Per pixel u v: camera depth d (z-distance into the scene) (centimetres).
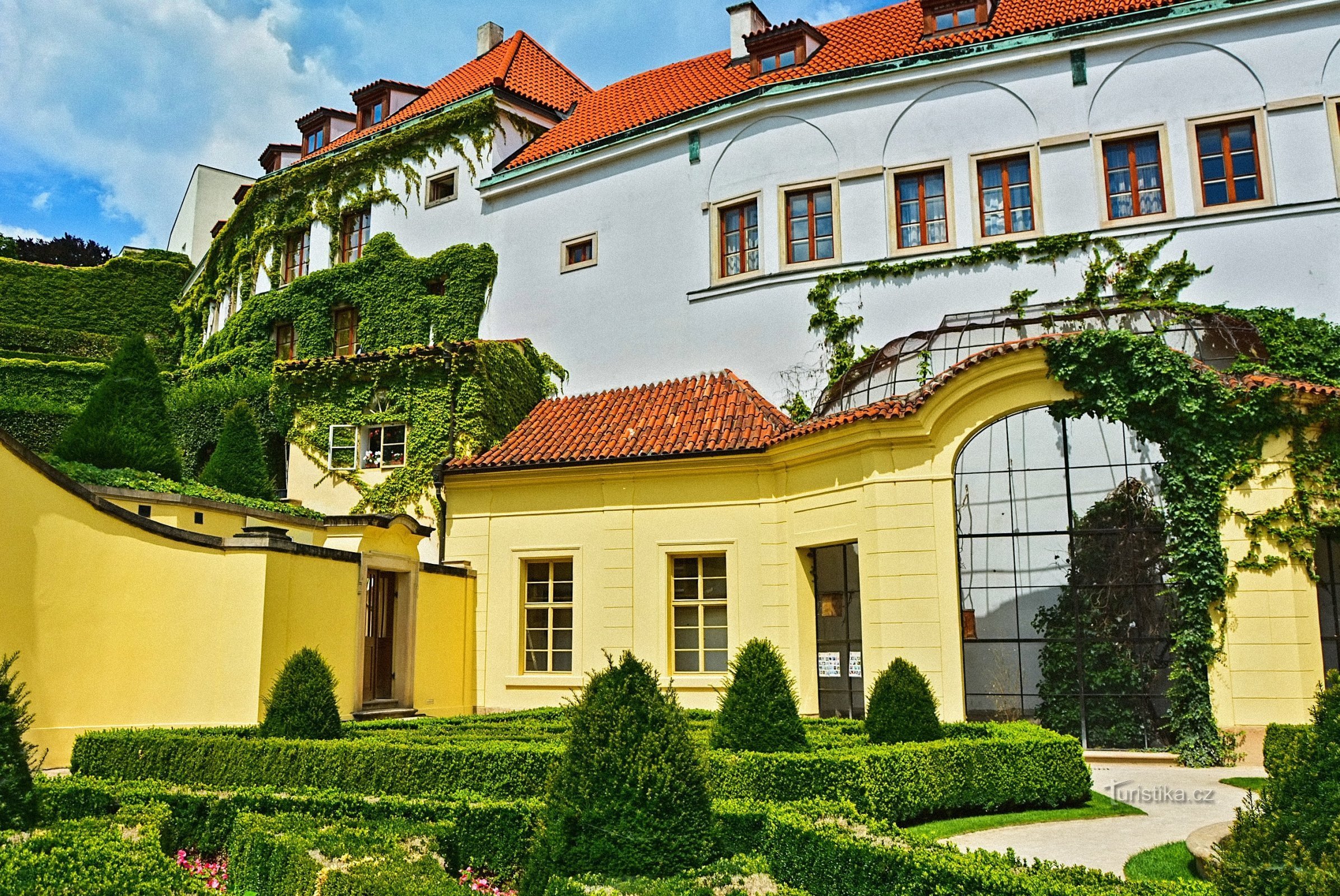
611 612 2106
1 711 853
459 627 2175
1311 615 1572
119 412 2102
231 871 884
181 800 1013
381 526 1930
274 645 1605
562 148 2828
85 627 1481
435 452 2461
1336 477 1595
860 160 2356
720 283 2470
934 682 1667
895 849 727
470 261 2903
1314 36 2073
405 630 1991
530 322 2777
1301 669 1547
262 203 3438
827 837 769
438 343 2525
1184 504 1630
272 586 1612
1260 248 2045
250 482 2403
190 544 1609
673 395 2391
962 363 1722
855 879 732
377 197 3147
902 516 1733
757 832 857
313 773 1159
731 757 1080
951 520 1716
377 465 2566
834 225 2359
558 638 2194
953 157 2283
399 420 2525
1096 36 2188
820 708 1970
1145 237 2116
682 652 2083
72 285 4650
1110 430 2053
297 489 2617
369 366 2584
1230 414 1623
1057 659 1808
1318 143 2042
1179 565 1628
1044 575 2089
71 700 1453
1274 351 1948
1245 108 2092
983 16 2428
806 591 1948
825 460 1892
